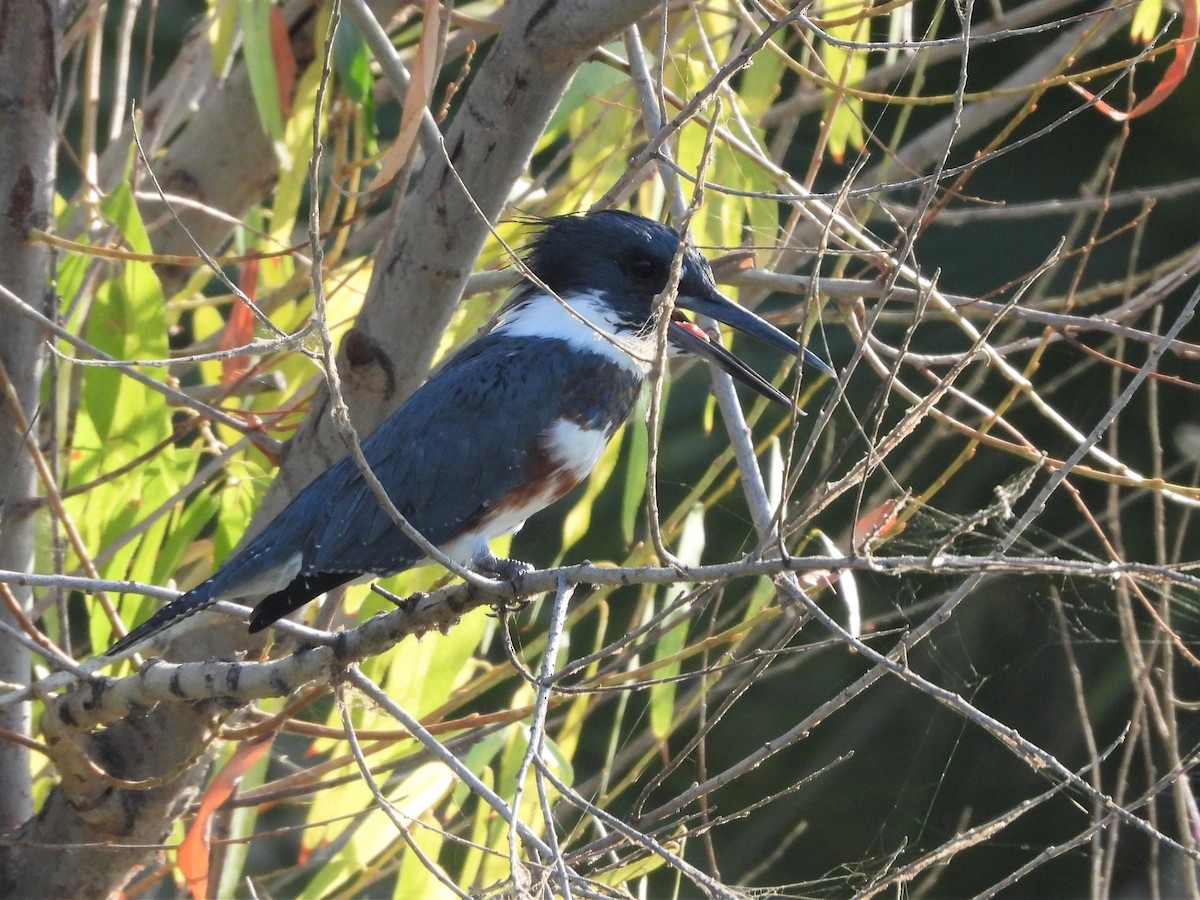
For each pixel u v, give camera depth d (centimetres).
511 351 591
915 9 1058
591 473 705
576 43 513
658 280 611
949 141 411
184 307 764
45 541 666
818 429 388
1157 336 571
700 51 730
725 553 1027
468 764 634
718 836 981
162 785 540
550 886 381
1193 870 534
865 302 759
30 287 582
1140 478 561
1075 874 950
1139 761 935
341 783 609
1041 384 1016
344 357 580
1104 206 610
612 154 689
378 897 811
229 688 496
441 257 554
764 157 618
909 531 825
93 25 689
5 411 588
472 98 537
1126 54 1044
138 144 493
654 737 632
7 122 564
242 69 786
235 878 645
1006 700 968
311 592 529
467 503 558
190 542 721
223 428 825
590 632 1032
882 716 1007
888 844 968
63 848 572
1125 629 586
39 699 516
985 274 1038
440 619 461
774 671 630
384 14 718
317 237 352
